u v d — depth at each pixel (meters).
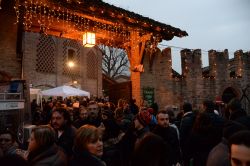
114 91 12.19
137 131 4.50
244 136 1.62
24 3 7.98
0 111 5.43
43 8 9.10
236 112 5.23
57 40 25.81
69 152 4.07
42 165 2.91
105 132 4.61
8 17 7.68
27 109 7.49
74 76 27.45
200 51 15.09
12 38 7.69
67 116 4.43
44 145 3.12
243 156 1.60
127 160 4.44
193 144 4.86
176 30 11.18
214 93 15.82
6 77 6.40
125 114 6.99
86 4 8.41
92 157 3.00
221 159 3.01
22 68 7.82
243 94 17.73
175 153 5.27
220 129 4.70
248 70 18.39
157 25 10.48
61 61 26.22
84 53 28.86
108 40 11.38
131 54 11.07
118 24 9.80
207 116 4.79
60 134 4.47
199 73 15.01
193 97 14.49
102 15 9.27
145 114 4.52
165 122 5.20
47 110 8.77
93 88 29.84
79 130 3.14
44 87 24.22
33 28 9.70
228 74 17.00
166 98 12.15
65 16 9.87
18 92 6.26
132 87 11.10
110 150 4.37
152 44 10.84
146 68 11.36
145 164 2.25
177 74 14.68
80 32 10.28
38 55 23.84
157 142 2.29
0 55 7.43
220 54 16.78
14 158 1.92
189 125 5.78
